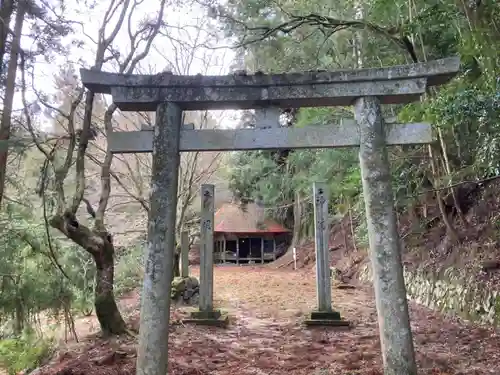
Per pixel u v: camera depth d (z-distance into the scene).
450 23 8.16
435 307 9.73
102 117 9.79
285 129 4.49
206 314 8.82
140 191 10.20
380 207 4.16
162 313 4.14
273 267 22.64
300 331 8.04
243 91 4.46
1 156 5.57
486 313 7.65
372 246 4.13
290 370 5.58
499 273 7.89
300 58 11.89
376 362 5.77
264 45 11.29
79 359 5.87
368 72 4.34
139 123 10.92
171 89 4.48
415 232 12.56
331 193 14.19
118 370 5.38
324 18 8.73
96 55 6.90
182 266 11.43
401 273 4.04
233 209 26.38
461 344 6.52
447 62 4.28
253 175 21.28
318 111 11.47
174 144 4.43
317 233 9.19
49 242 6.55
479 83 6.64
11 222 6.96
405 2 8.61
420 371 5.33
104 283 7.00
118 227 13.73
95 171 11.05
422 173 11.55
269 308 10.66
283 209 25.19
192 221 14.66
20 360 6.36
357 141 4.39
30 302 6.88
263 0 9.98
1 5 5.49
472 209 10.53
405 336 3.89
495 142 6.42
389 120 4.95
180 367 5.68
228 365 5.88
